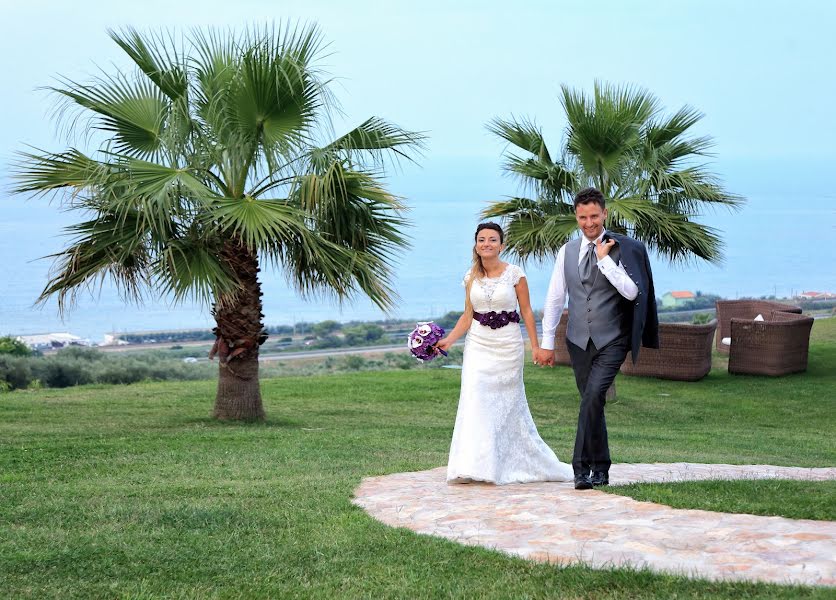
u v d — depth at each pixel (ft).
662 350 59.72
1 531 17.83
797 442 41.52
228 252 40.27
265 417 42.75
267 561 15.69
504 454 22.56
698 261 52.49
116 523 18.53
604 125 49.42
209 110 39.04
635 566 14.19
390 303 40.55
